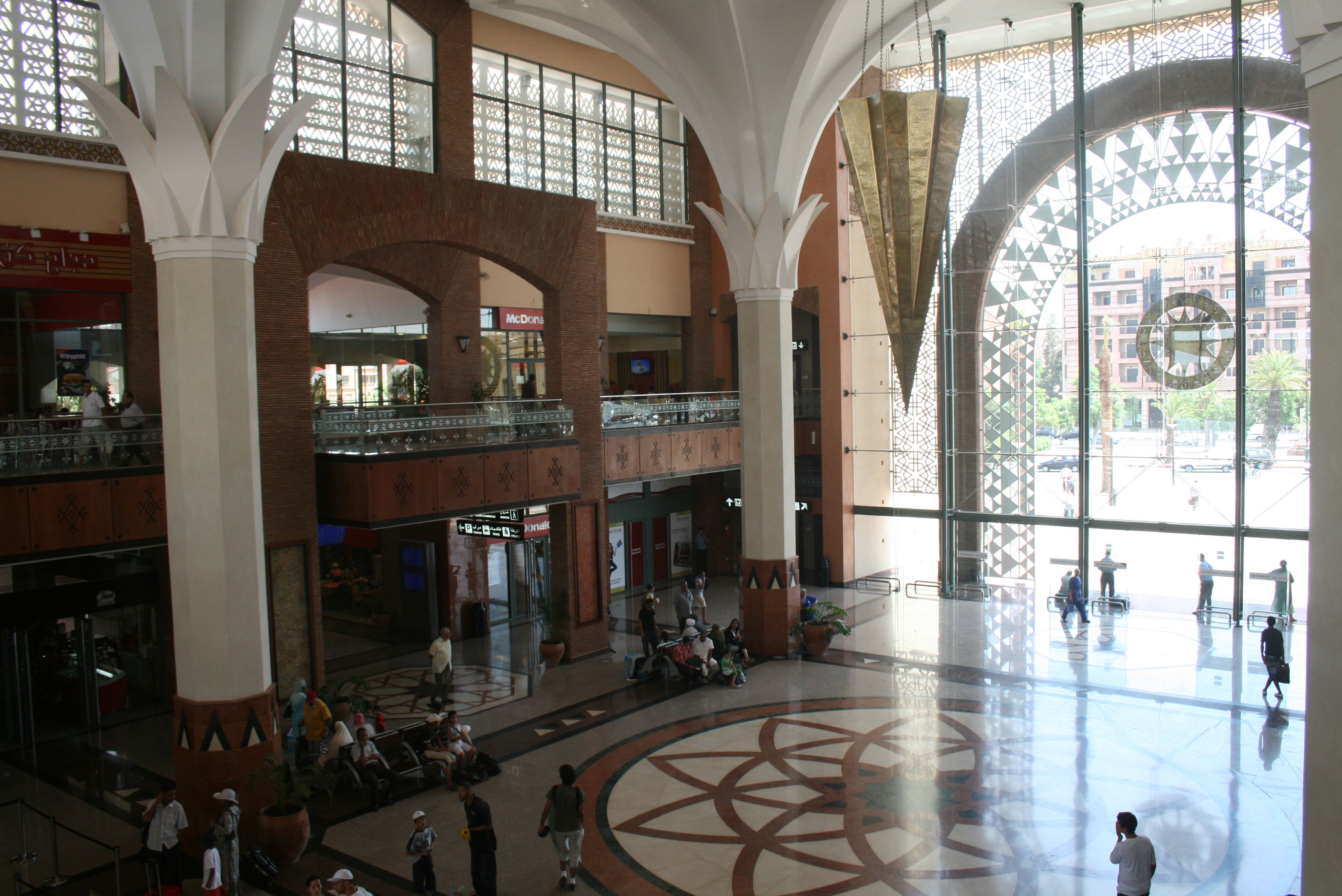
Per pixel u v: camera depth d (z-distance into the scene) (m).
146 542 14.77
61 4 15.13
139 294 15.88
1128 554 24.28
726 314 27.88
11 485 13.38
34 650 16.27
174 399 11.60
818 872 10.57
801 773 13.41
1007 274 23.95
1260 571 21.45
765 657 19.73
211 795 11.57
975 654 19.50
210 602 11.62
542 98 23.27
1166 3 20.83
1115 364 22.64
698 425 23.95
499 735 15.37
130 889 10.56
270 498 15.62
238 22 11.29
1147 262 22.06
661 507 27.70
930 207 9.51
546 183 23.41
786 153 18.73
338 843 11.67
